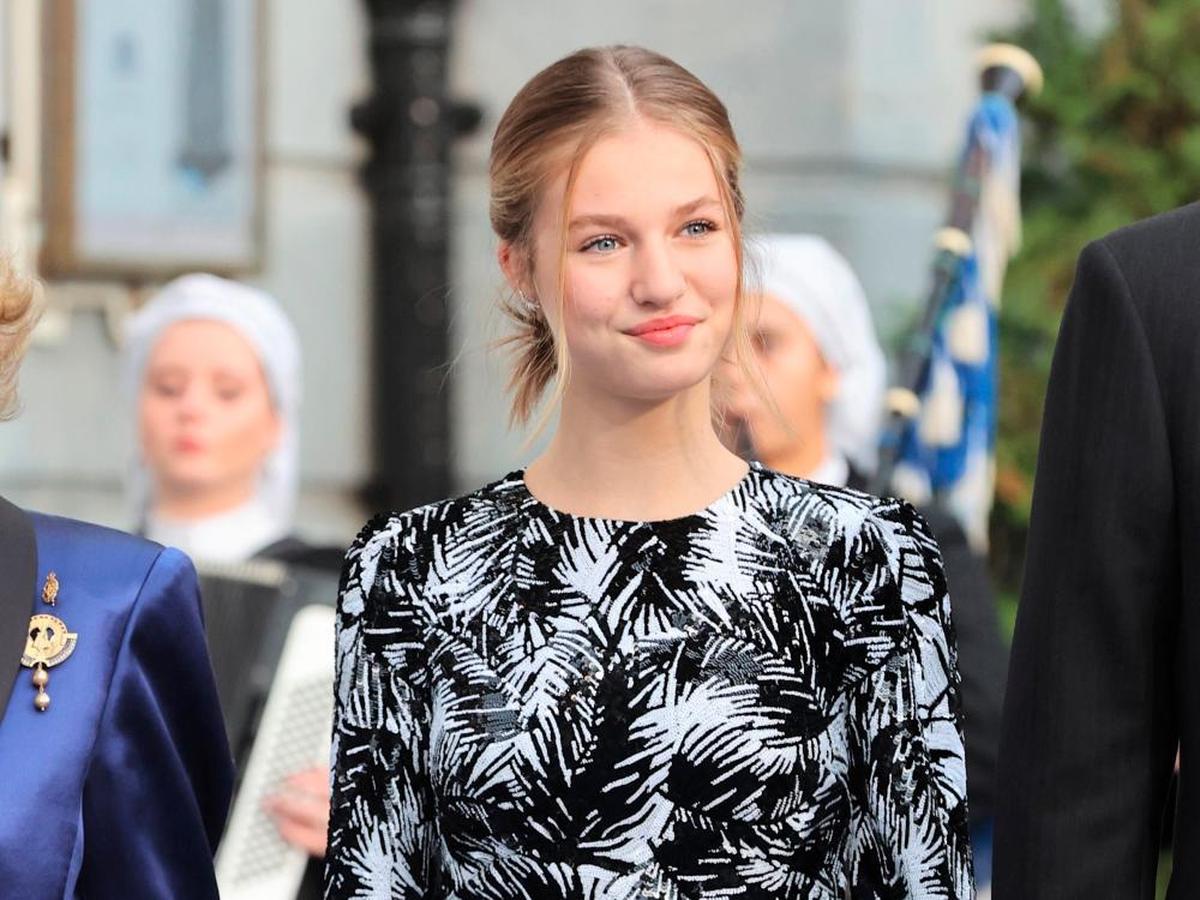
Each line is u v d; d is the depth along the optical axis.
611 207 5.54
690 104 5.62
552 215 5.62
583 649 5.65
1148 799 6.00
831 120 17.83
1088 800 5.97
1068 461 6.05
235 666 9.89
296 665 9.93
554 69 5.70
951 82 18.00
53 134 15.88
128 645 6.14
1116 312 6.00
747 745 5.56
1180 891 5.91
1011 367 17.12
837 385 10.12
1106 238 6.11
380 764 5.82
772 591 5.69
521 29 17.45
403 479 17.19
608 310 5.56
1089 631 5.98
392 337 17.19
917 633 5.71
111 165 16.11
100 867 6.15
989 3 17.95
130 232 16.17
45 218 15.88
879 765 5.68
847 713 5.73
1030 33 17.72
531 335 6.09
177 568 6.29
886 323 17.73
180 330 12.15
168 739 6.23
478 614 5.76
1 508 6.21
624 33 17.66
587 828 5.57
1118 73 17.39
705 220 5.60
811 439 9.98
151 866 6.20
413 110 17.08
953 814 5.67
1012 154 12.16
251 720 9.84
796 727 5.61
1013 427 17.03
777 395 9.88
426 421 17.16
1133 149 17.44
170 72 16.31
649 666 5.61
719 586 5.68
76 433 16.06
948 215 12.20
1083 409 6.03
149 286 16.27
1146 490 5.91
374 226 17.20
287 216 16.91
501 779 5.62
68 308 16.00
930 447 11.79
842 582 5.72
